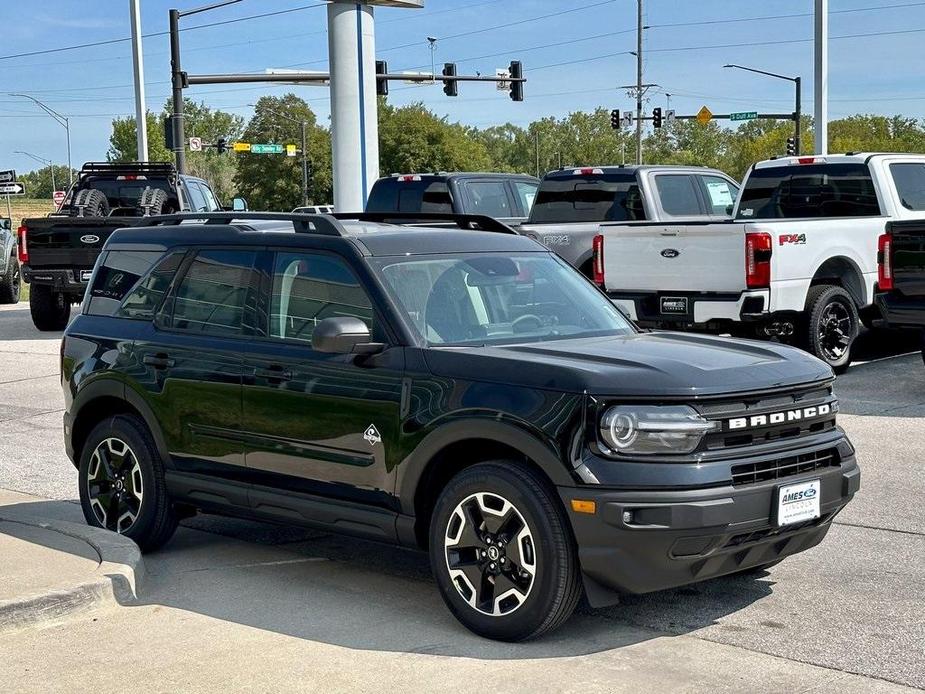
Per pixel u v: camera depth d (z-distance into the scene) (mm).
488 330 5930
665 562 4965
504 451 5414
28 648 5266
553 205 16359
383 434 5648
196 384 6477
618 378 5070
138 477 6871
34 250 18375
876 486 8094
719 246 11789
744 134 172000
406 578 6348
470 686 4746
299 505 6039
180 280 6855
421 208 17516
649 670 4906
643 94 73812
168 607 5875
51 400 12883
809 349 12414
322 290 6113
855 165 13750
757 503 5066
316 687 4770
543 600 5078
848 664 4961
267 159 114438
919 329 11438
